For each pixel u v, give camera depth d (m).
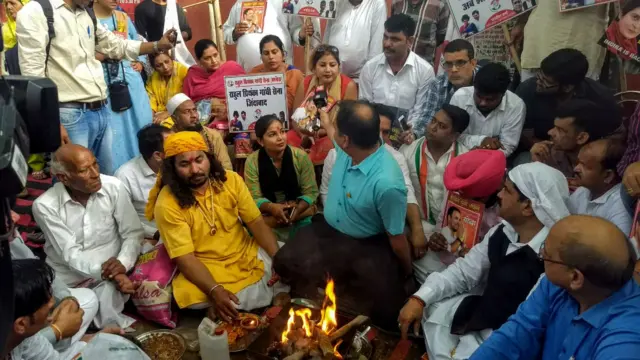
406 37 4.01
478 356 1.96
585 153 2.54
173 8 5.64
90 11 3.98
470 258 2.67
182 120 4.16
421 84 4.13
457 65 3.65
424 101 3.96
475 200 2.78
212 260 3.12
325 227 3.23
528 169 2.38
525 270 2.38
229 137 4.86
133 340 2.69
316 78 4.32
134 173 3.65
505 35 3.95
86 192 3.03
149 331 2.89
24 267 2.06
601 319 1.63
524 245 2.42
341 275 3.04
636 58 3.22
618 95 3.40
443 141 3.24
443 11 4.40
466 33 3.71
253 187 3.70
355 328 2.59
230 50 6.69
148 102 4.89
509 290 2.41
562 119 2.87
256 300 3.15
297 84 4.75
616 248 1.60
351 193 2.91
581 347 1.68
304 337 2.51
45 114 1.42
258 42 5.37
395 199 2.76
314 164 4.24
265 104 4.37
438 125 3.20
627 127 2.89
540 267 2.35
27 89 1.39
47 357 2.25
